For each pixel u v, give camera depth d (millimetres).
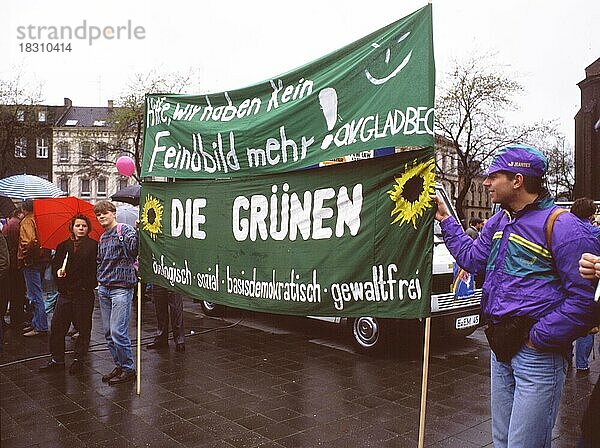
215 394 5457
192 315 9984
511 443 2738
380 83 3486
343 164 3701
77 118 55031
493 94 28422
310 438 4375
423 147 3252
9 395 5371
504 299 2756
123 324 5691
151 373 6164
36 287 8016
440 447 4215
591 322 2520
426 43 3242
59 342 6211
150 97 5449
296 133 4004
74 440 4320
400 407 5113
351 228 3660
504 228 2818
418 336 6824
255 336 8211
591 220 6340
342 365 6590
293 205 4039
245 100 4480
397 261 3408
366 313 3588
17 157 49500
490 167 2848
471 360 6844
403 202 3377
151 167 5371
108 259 5656
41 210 6867
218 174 4668
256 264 4336
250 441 4305
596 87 37375
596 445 2762
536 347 2635
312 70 3967
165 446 4207
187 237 4996
